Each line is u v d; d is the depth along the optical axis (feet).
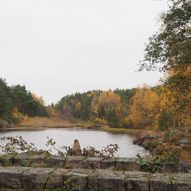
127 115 382.63
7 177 27.55
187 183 24.98
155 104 279.49
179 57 52.90
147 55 55.16
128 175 26.99
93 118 519.19
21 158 34.06
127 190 25.85
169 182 25.27
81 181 26.50
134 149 125.49
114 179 26.07
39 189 26.99
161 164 32.37
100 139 192.54
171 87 58.75
